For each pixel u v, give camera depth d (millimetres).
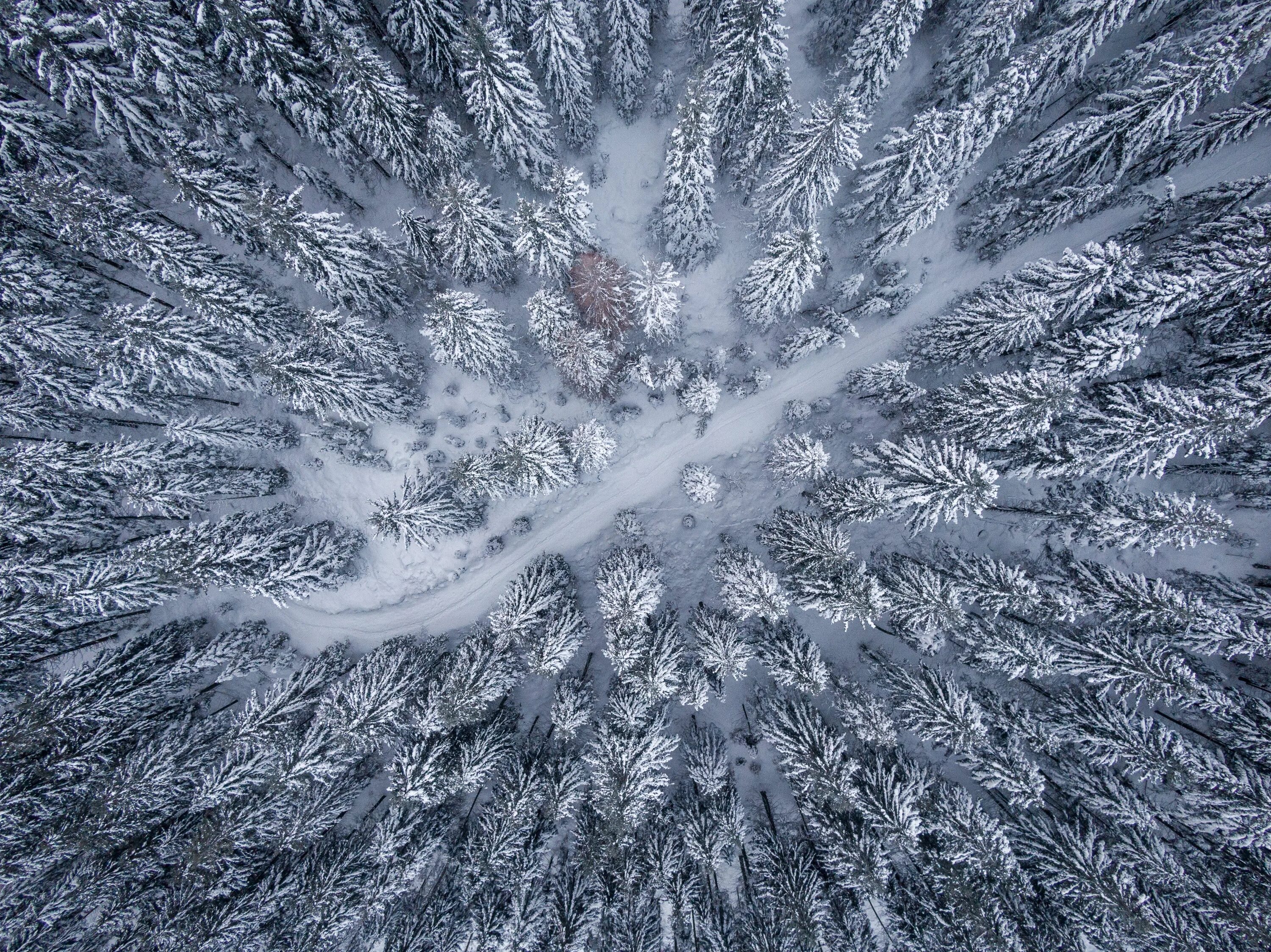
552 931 26812
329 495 32312
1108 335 23188
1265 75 26031
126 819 25141
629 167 31094
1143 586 25203
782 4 20688
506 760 28375
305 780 25406
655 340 30375
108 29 21047
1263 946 22984
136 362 24094
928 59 29641
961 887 24672
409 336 30641
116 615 29359
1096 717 26422
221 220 24156
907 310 32125
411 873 26672
